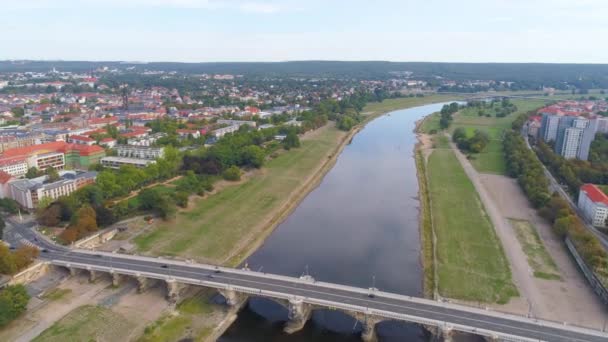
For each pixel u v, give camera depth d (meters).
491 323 190.75
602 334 184.62
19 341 191.50
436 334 195.25
